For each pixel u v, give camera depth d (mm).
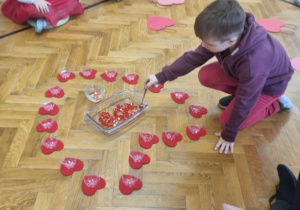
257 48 1152
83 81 1760
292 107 1702
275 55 1194
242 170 1388
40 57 1903
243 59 1157
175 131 1531
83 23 2225
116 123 1526
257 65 1137
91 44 2037
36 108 1586
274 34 2236
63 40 2055
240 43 1128
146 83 1521
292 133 1566
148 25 2242
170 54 1999
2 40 2016
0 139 1431
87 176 1310
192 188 1309
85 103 1638
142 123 1559
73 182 1294
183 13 2406
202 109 1646
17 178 1291
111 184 1297
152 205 1241
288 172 1221
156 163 1390
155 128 1541
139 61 1929
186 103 1684
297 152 1480
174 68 1455
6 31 2102
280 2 2635
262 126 1589
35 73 1789
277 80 1345
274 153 1468
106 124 1518
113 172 1341
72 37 2086
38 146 1418
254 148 1482
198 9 2469
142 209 1227
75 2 2211
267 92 1402
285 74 1353
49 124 1501
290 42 2164
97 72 1827
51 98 1642
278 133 1561
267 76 1196
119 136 1488
